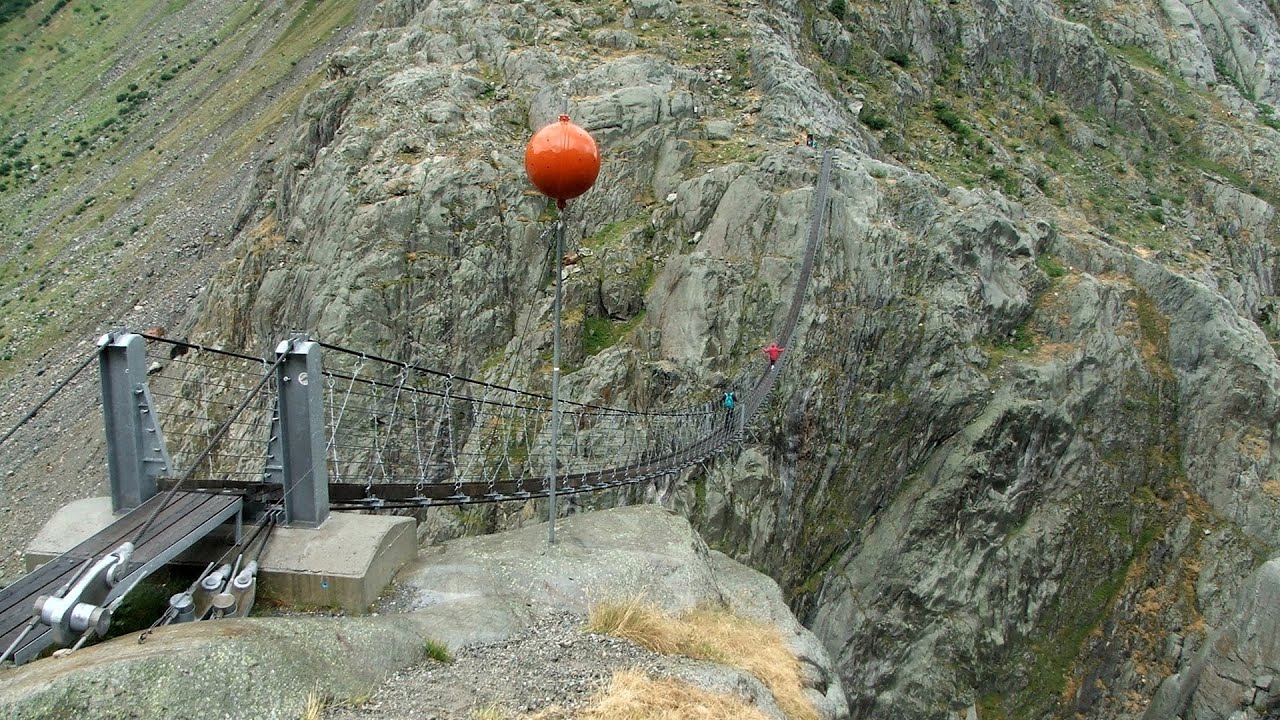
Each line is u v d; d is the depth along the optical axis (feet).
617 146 146.92
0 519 159.22
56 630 27.48
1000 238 152.05
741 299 127.95
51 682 23.02
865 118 194.70
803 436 123.85
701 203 138.41
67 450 174.50
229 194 249.55
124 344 36.40
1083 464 146.61
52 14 432.66
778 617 52.70
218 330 152.87
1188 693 140.05
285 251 143.33
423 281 128.36
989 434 136.05
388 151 138.82
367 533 38.58
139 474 37.11
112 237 256.11
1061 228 182.39
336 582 36.09
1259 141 265.75
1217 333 160.86
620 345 125.90
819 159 142.41
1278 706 133.28
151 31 392.68
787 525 120.98
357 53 166.91
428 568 40.45
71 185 300.40
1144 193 236.63
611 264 133.90
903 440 134.41
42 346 213.46
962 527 134.62
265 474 39.81
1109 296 157.69
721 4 186.80
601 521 50.26
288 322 134.00
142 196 273.95
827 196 136.67
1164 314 164.76
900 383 135.03
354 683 29.07
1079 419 147.43
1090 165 240.53
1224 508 154.30
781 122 155.43
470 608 37.01
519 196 135.85
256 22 362.74
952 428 136.98
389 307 126.62
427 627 34.45
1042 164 221.87
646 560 44.21
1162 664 143.13
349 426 116.26
